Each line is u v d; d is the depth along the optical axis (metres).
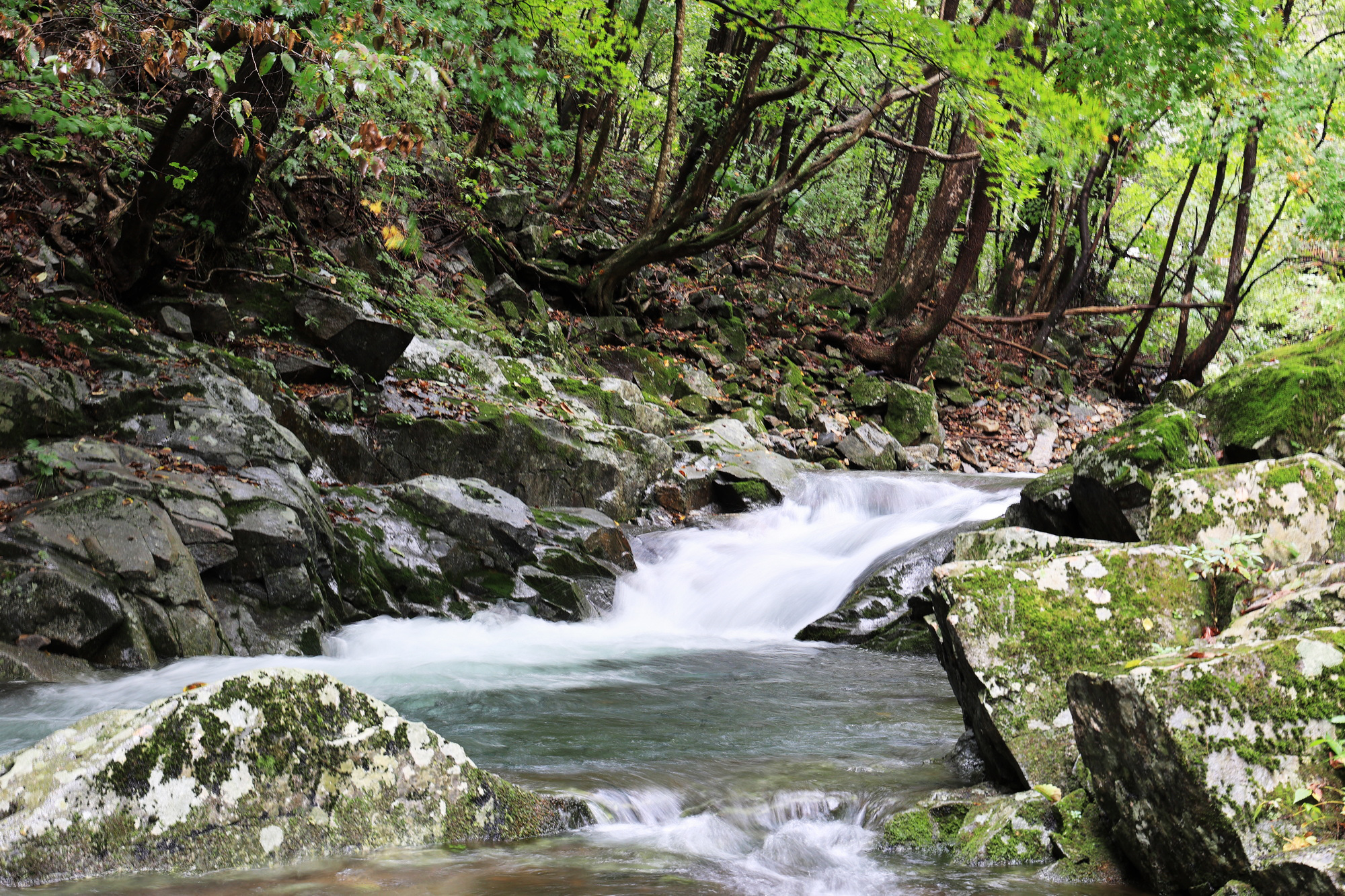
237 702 3.31
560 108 21.31
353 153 4.38
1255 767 2.97
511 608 8.48
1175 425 6.95
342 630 7.46
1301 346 7.64
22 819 3.00
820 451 14.84
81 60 4.69
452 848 3.45
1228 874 2.93
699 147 16.78
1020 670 4.01
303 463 8.09
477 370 11.52
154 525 6.53
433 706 5.60
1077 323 25.39
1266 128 14.51
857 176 25.95
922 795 3.99
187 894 2.92
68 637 5.84
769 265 20.41
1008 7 15.21
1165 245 22.72
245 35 4.70
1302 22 17.02
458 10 9.88
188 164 9.36
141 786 3.14
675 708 5.73
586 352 14.82
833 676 6.93
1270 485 4.57
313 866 3.19
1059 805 3.56
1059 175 10.75
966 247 17.44
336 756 3.42
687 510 11.66
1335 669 3.07
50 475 6.63
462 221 14.65
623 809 3.91
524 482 10.35
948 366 18.88
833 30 9.41
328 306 10.11
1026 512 8.12
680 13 15.70
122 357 8.00
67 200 9.21
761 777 4.27
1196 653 3.30
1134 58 9.75
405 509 8.61
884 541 10.12
